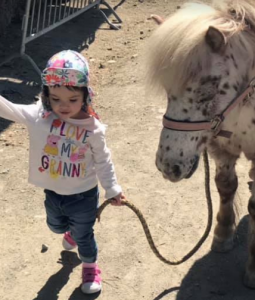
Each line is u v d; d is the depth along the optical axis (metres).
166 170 1.50
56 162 1.61
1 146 2.63
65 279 1.83
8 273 1.86
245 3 1.52
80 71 1.47
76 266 1.89
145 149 2.63
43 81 1.50
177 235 2.05
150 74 1.46
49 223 1.76
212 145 1.76
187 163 1.50
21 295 1.77
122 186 2.35
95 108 3.04
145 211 2.18
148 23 4.50
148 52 1.46
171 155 1.49
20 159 2.52
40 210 2.18
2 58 3.65
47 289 1.79
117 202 1.63
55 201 1.67
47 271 1.87
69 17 3.99
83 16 4.56
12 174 2.41
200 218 2.14
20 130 2.78
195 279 1.84
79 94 1.51
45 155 1.61
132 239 2.02
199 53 1.39
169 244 2.00
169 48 1.40
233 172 1.87
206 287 1.80
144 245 1.99
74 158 1.60
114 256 1.94
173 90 1.44
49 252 1.96
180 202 2.24
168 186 2.35
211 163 2.52
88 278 1.77
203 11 1.50
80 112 1.58
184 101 1.44
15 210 2.17
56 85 1.48
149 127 2.84
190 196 2.28
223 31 1.42
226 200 1.90
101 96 3.18
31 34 3.50
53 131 1.59
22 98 3.11
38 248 1.97
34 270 1.87
